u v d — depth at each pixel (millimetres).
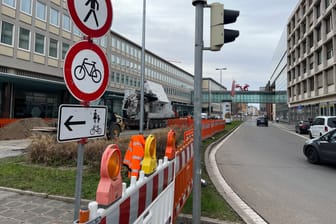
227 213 4605
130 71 58375
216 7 3844
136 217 2248
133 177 2238
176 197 3980
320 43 37188
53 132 16125
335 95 32281
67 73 2076
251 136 22969
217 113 109875
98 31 2428
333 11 31578
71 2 2135
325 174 8242
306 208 5234
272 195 6070
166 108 34438
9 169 7137
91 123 2328
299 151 13391
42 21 29844
